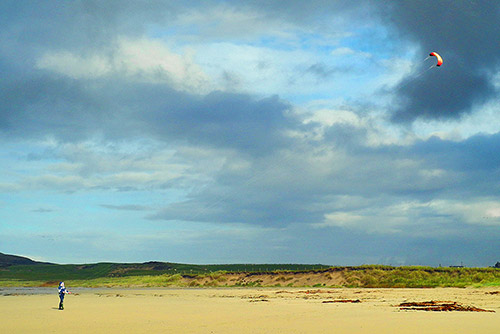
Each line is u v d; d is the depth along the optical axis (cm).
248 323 2789
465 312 3234
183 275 13725
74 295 7500
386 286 9181
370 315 3119
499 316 2888
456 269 9569
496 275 8706
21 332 2522
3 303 5331
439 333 2122
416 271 9750
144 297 6575
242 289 9675
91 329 2616
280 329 2436
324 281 10600
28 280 17012
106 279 16000
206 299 5819
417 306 3897
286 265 18388
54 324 2920
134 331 2486
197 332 2386
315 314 3328
